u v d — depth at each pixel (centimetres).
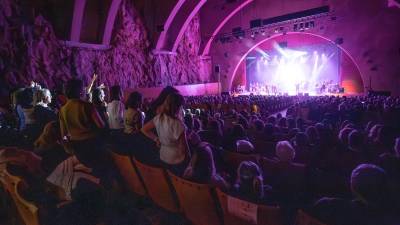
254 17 3447
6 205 376
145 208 400
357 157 495
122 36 2673
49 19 2183
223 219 299
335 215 238
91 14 2425
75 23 2200
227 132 674
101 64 2472
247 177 302
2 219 368
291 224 270
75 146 433
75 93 446
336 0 2969
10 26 1817
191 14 3055
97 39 2536
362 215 237
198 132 599
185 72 3391
